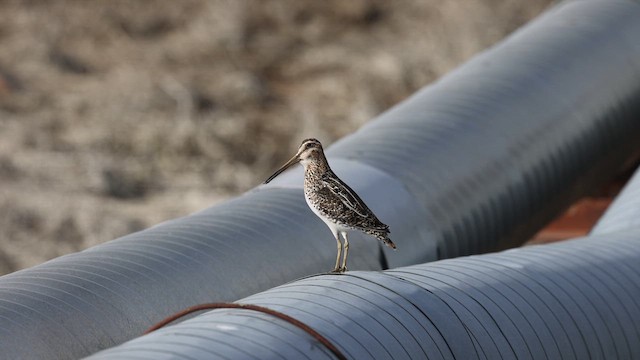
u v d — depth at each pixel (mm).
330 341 6855
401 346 7168
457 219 13078
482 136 14328
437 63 31641
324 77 32281
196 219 11203
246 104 30062
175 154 26891
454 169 13484
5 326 8602
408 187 12664
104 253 10117
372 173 12680
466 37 32625
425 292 7992
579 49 17344
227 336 6684
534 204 14953
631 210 12453
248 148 27391
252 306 7113
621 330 8836
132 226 22641
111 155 26625
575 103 16234
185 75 31844
